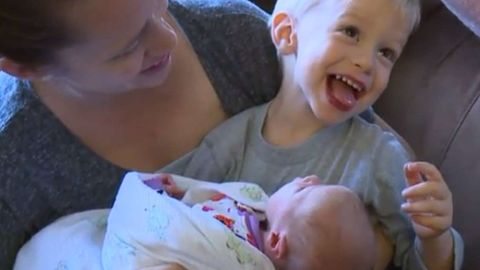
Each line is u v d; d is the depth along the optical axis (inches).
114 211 35.9
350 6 34.9
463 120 44.4
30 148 36.0
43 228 38.0
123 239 34.6
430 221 34.2
